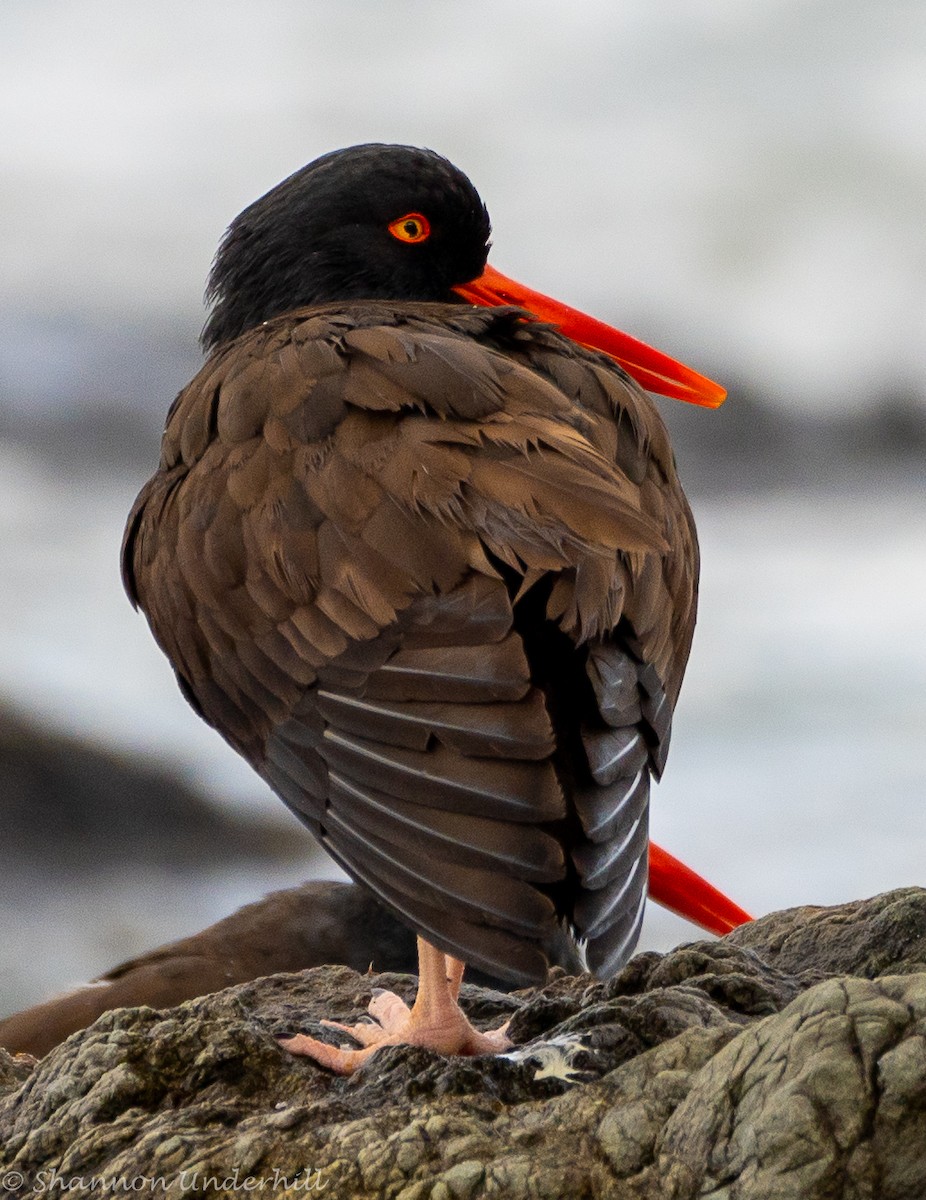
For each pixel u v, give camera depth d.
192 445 7.73
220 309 10.08
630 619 6.36
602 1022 6.44
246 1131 6.04
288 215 9.72
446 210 9.69
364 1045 7.11
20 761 22.30
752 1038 5.48
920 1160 5.09
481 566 6.11
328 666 6.46
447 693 5.91
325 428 6.88
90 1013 10.88
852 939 7.13
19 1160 6.35
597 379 7.36
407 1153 5.67
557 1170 5.49
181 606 7.54
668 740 6.61
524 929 5.45
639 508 6.48
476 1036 6.91
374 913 11.17
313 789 6.47
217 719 7.78
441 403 6.68
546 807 5.62
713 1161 5.29
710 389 9.84
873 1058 5.21
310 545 6.68
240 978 10.97
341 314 7.78
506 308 7.71
